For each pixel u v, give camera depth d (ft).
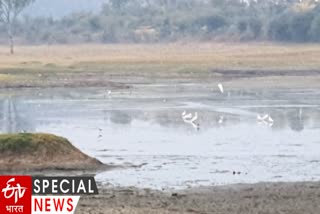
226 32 570.46
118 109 183.93
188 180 93.91
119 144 125.80
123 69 329.52
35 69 321.11
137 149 119.96
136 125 152.05
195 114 160.45
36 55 455.63
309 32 513.45
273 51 440.45
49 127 150.30
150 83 274.98
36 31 643.04
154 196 83.30
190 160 108.88
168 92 235.61
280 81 276.21
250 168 102.17
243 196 83.35
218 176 96.48
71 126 151.64
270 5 632.79
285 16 538.06
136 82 279.90
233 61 363.76
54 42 615.16
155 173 98.43
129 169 101.19
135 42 597.11
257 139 129.70
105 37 610.65
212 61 365.40
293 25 522.06
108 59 393.50
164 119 161.38
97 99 212.64
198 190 87.25
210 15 599.98
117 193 84.74
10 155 98.48
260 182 92.12
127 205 77.71
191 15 624.59
